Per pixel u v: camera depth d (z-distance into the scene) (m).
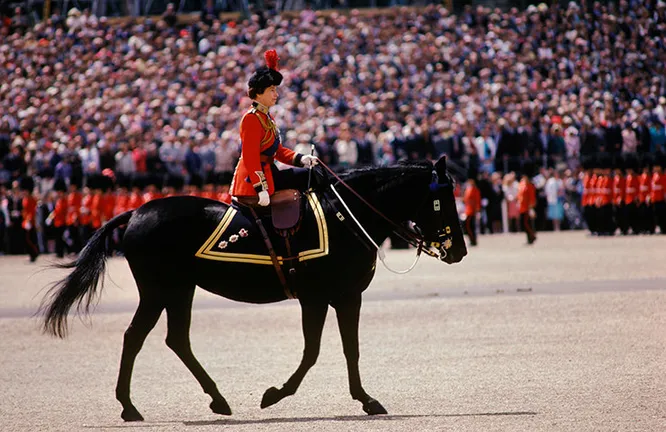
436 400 38.69
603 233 136.25
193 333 59.19
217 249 37.88
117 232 132.75
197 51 172.00
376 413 36.66
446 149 141.75
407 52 162.00
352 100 152.88
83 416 37.78
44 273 105.56
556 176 146.50
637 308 61.81
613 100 154.75
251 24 175.00
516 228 147.75
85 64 169.12
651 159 137.00
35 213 125.19
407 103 153.12
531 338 52.69
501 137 145.50
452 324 58.78
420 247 38.91
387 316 62.94
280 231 37.66
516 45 166.75
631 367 43.81
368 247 38.19
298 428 34.62
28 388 43.75
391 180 38.44
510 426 33.75
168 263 37.84
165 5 189.38
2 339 58.38
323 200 38.53
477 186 133.75
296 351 51.88
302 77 158.38
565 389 39.69
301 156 38.94
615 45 167.00
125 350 37.66
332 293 37.88
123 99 157.62
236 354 51.53
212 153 138.38
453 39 166.62
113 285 91.31
